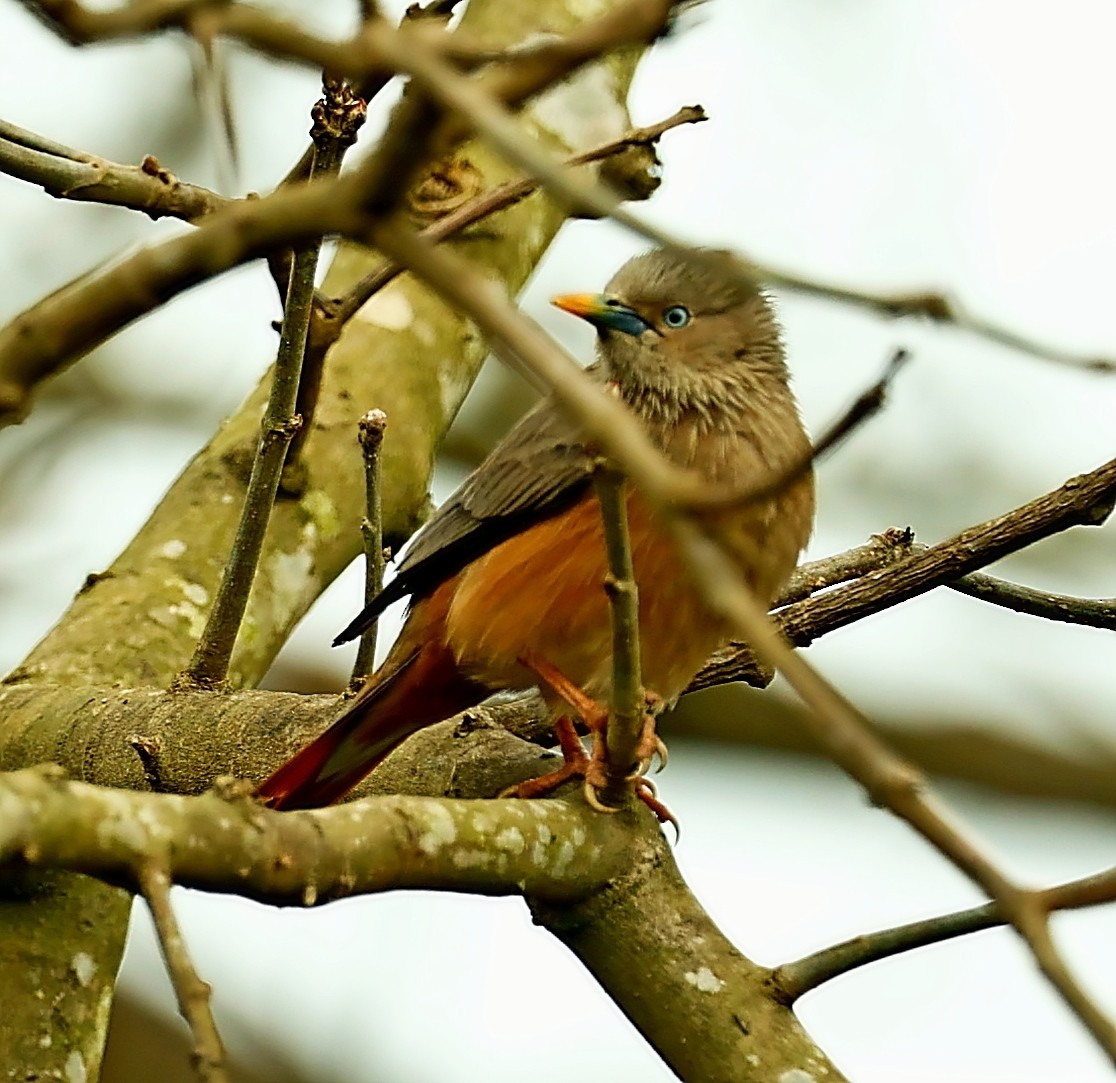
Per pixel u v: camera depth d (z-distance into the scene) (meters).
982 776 17.22
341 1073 14.42
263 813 6.89
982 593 11.30
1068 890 5.28
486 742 9.98
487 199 9.89
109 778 10.07
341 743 10.02
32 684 10.73
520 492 11.15
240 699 10.24
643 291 11.60
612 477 7.31
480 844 7.99
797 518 10.94
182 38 7.80
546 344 5.18
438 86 4.96
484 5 14.12
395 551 12.68
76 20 5.62
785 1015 8.36
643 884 8.56
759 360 11.68
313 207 5.17
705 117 10.12
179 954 6.07
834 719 5.02
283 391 9.55
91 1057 9.96
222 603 10.12
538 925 8.75
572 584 10.82
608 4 14.21
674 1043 8.40
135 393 17.28
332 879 7.17
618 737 8.31
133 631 11.19
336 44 5.58
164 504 12.03
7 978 9.80
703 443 11.42
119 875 6.43
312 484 12.08
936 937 8.10
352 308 10.12
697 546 5.40
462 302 5.17
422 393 12.80
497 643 11.06
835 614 10.91
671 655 10.89
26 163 9.41
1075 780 17.17
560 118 13.27
